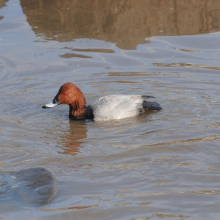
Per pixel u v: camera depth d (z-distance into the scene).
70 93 11.75
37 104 12.84
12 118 11.77
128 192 7.25
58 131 10.86
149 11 19.22
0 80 14.64
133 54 16.48
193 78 14.26
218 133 10.09
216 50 16.52
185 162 8.52
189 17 18.73
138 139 10.02
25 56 16.50
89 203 6.88
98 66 15.57
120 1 19.73
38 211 6.65
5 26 19.08
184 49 16.70
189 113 11.60
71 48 17.08
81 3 20.00
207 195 7.06
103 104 11.83
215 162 8.47
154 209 6.63
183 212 6.52
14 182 7.59
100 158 8.91
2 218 6.46
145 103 12.19
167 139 9.90
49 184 7.39
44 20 19.31
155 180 7.71
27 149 9.57
